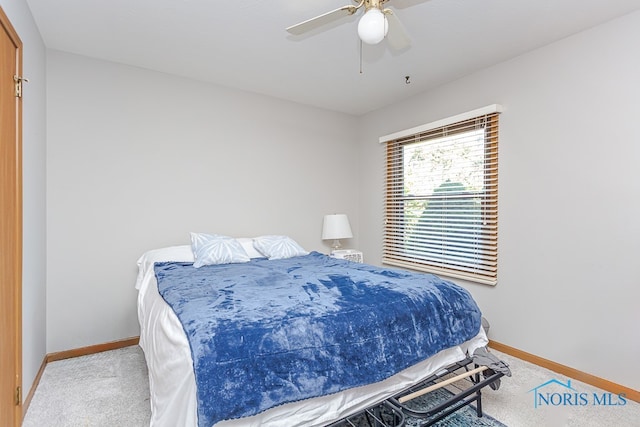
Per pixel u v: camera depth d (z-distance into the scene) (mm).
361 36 1484
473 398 1739
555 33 2227
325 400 1318
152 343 1588
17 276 1689
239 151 3352
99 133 2668
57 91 2508
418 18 2055
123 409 1864
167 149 2967
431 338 1621
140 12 2033
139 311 2264
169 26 2189
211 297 1632
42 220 2314
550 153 2363
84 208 2615
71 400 1954
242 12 2033
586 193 2182
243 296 1657
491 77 2736
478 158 2854
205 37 2330
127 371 2322
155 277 2195
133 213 2814
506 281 2658
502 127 2666
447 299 1798
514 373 2307
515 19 2064
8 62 1600
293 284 1914
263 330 1269
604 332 2107
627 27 1993
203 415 1047
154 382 1453
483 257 2795
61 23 2152
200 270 2346
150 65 2791
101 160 2678
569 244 2270
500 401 1951
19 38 1757
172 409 1145
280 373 1204
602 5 1911
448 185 3117
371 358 1401
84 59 2609
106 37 2334
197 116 3111
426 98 3318
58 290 2518
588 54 2164
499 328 2707
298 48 2482
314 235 3887
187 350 1172
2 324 1505
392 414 1655
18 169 1717
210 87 3176
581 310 2211
